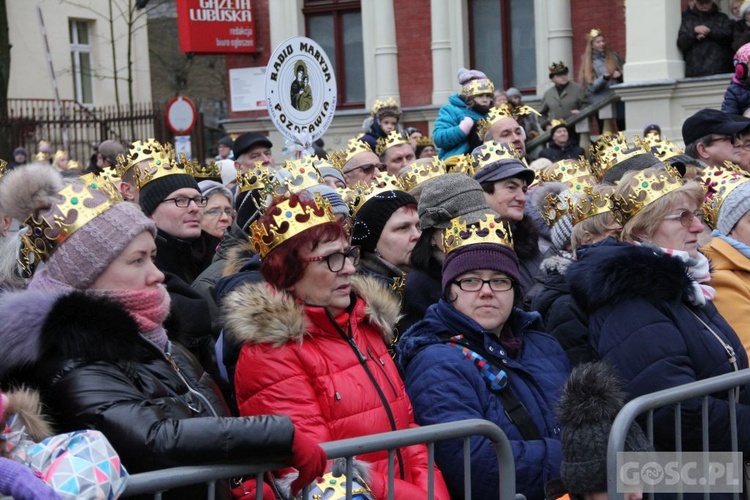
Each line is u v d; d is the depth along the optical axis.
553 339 5.67
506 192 7.67
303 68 9.47
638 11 16.06
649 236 5.95
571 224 7.05
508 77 23.70
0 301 4.23
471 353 5.35
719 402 5.25
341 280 4.99
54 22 38.41
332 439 4.80
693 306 5.64
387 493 4.54
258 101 25.31
